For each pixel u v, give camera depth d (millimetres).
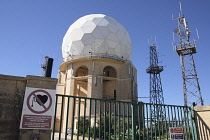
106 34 34562
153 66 38500
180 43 29359
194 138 8594
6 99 5359
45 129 5430
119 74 34250
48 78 5895
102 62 33344
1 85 5410
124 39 37031
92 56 33031
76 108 31406
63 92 34062
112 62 34125
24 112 5344
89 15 38375
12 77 5559
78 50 34344
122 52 36062
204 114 8562
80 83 35688
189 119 8953
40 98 5641
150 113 7750
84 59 32875
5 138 5090
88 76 32062
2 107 5262
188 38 29250
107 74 36625
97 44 33875
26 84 5684
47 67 6656
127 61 34719
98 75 32156
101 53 33781
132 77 34688
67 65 35219
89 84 31422
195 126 8711
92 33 34312
